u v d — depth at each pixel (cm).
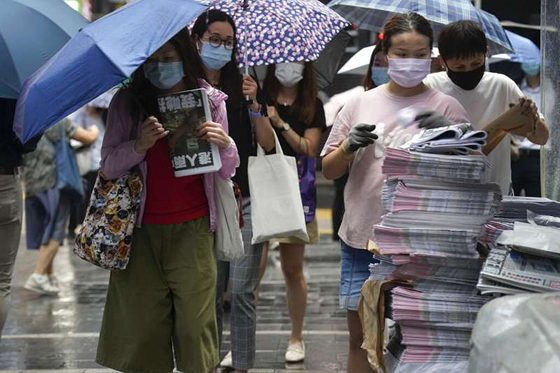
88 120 2412
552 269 678
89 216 878
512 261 687
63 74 771
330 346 1359
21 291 1830
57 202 1797
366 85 1112
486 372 500
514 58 1675
